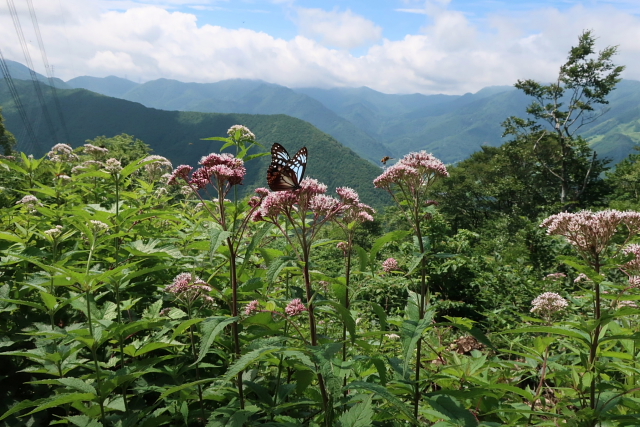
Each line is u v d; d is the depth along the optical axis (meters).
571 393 3.63
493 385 3.29
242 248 4.93
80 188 8.12
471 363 4.10
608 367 3.21
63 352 3.56
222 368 4.18
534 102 58.94
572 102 56.62
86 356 4.23
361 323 7.08
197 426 3.88
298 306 3.97
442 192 60.78
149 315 4.24
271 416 3.41
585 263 3.42
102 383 3.39
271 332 3.54
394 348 5.63
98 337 3.48
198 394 3.65
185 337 4.41
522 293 13.60
